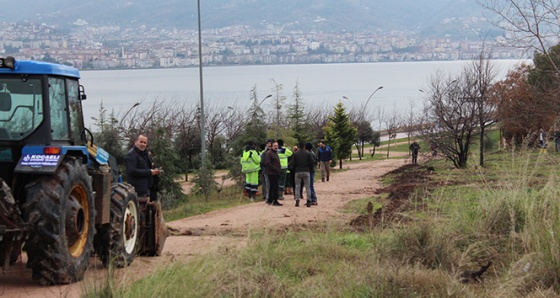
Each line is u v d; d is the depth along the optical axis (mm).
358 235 11789
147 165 12758
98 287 7434
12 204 8453
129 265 10320
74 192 9289
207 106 60812
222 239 11719
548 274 8281
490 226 10383
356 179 33969
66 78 9797
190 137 45062
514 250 9469
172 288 7242
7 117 9195
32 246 8625
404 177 30047
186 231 14578
